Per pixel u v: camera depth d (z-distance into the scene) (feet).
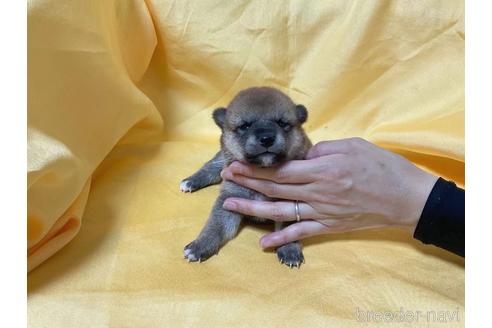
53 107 1.19
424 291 1.13
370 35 1.66
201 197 1.50
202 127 1.86
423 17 1.61
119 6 1.57
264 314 1.07
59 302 1.09
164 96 1.87
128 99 1.49
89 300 1.10
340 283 1.16
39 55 1.14
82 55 1.27
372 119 1.76
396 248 1.29
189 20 1.74
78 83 1.27
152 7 1.73
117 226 1.34
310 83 1.78
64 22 1.20
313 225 1.27
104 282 1.15
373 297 1.12
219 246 1.29
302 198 1.25
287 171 1.22
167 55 1.81
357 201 1.21
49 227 1.15
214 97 1.86
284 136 1.30
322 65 1.75
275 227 1.37
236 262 1.24
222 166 1.52
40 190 1.11
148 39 1.70
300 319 1.06
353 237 1.34
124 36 1.63
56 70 1.20
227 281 1.16
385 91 1.73
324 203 1.23
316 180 1.21
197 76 1.84
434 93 1.65
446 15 1.59
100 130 1.39
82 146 1.31
